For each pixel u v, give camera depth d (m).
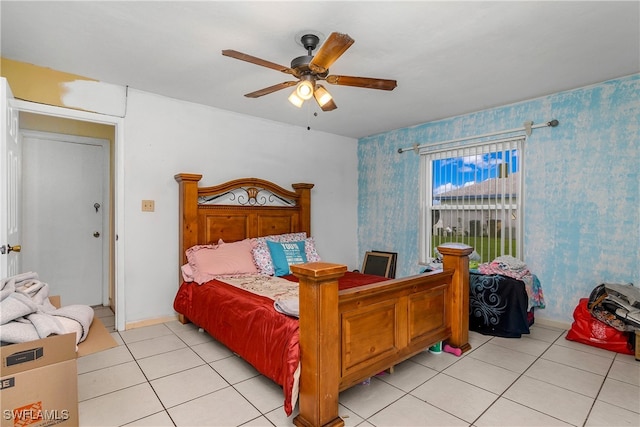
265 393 2.11
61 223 3.82
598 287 2.91
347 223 5.10
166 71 2.81
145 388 2.15
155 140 3.34
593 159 3.08
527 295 3.11
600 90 3.04
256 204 4.03
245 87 3.16
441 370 2.41
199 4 1.89
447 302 2.71
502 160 3.68
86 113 2.94
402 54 2.48
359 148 5.20
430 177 4.35
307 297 1.75
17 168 2.48
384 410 1.92
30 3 1.88
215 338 2.76
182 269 3.28
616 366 2.46
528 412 1.90
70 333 1.43
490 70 2.76
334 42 1.72
